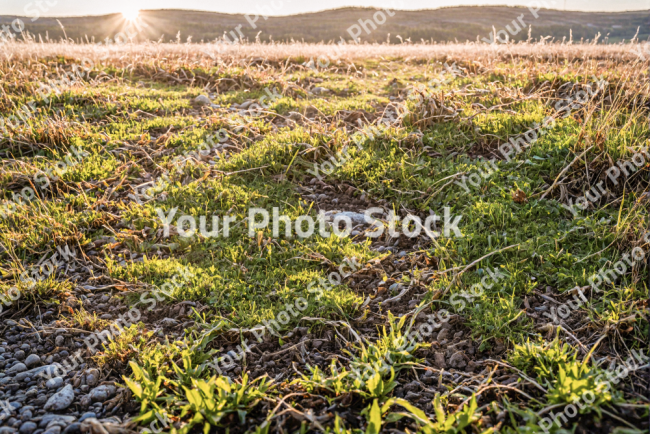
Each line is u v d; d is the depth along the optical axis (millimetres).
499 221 4504
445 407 2695
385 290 3900
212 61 11594
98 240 4582
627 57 11555
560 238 4156
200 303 3730
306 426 2562
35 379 3014
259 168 5680
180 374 2910
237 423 2592
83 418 2674
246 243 4496
